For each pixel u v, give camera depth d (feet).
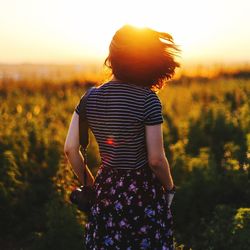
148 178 9.42
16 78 74.38
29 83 72.18
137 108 9.16
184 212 20.68
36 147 28.19
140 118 9.16
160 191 9.54
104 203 9.48
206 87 62.03
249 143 23.44
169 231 9.68
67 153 9.97
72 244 17.44
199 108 41.01
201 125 32.58
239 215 16.89
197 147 30.09
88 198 9.83
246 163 22.30
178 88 65.26
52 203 18.58
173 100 52.85
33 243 18.94
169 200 9.70
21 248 19.76
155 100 9.21
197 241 18.93
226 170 22.84
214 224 17.74
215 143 30.78
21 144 28.07
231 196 21.42
